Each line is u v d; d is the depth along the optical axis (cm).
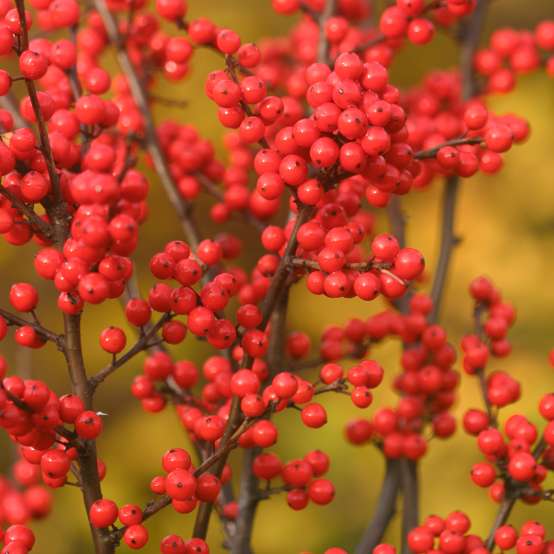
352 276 65
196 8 155
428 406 78
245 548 72
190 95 146
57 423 62
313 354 138
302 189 64
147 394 73
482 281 76
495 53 86
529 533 67
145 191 66
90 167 65
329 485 69
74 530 128
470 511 134
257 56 70
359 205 68
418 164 68
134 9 80
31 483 82
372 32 80
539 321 151
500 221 159
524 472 69
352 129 63
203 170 80
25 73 63
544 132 158
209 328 65
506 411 139
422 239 156
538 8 164
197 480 65
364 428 77
